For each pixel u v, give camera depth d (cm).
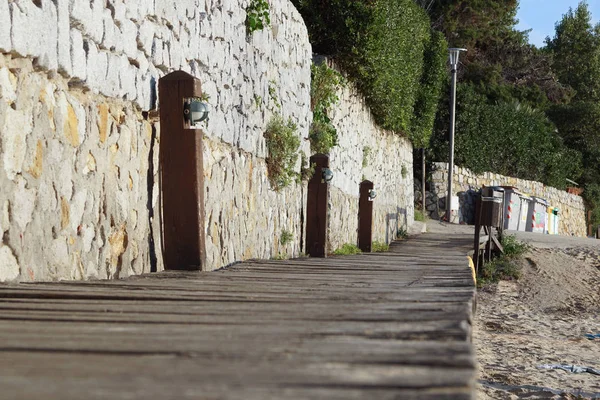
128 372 196
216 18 741
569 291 1402
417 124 2541
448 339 245
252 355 220
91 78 475
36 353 225
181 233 585
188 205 582
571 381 687
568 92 4672
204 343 242
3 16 371
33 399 165
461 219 3058
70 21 450
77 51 456
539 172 3738
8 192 381
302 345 236
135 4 546
